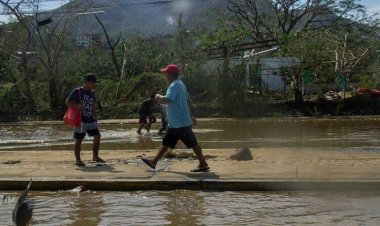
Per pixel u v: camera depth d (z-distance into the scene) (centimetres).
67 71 3531
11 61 3628
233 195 866
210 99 3102
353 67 3244
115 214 758
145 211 772
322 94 3166
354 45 3825
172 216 741
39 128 2508
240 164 1068
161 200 838
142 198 856
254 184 893
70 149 1550
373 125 2317
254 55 3250
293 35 3462
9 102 3189
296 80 3084
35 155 1276
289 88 3203
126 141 1755
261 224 693
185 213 756
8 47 3622
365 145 1548
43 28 3828
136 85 3303
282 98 3162
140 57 3988
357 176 926
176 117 980
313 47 3061
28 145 1708
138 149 1494
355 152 1294
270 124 2469
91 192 910
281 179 905
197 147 988
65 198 866
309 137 1833
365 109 2991
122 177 951
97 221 723
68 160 1174
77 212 773
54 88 3256
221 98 3016
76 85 3294
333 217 720
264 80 3425
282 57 3184
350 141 1678
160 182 913
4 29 3641
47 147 1634
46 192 917
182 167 1045
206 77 3147
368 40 3969
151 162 1007
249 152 1150
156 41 4756
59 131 2303
